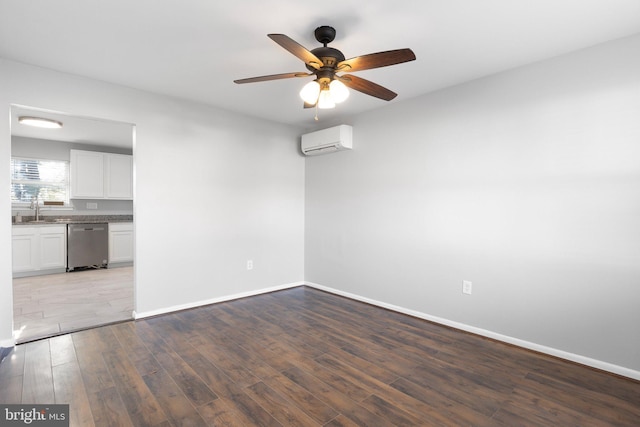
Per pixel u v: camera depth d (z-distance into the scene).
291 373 2.19
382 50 2.37
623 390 2.02
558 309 2.44
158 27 2.08
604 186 2.24
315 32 2.10
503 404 1.87
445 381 2.11
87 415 1.73
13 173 5.30
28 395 1.91
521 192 2.61
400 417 1.75
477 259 2.87
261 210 4.15
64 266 5.26
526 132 2.58
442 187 3.11
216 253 3.73
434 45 2.29
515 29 2.08
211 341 2.69
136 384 2.03
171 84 3.03
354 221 3.95
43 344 2.60
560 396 1.95
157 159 3.28
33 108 2.62
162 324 3.06
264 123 4.16
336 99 2.04
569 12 1.90
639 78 2.11
